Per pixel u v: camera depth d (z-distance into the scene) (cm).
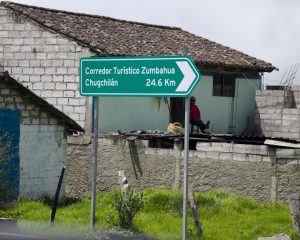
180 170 2067
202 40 3166
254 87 3097
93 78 1178
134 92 1130
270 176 1927
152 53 2588
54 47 2495
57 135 1961
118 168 2181
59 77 2483
